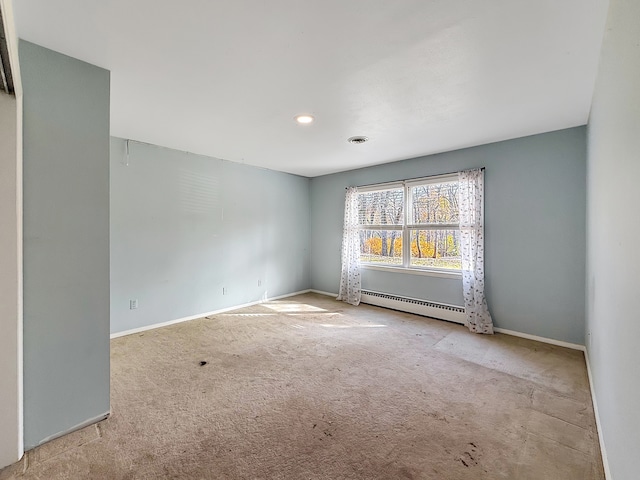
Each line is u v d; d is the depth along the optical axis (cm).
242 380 254
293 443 180
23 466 160
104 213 200
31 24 156
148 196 382
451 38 169
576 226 316
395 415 207
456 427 194
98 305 198
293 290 582
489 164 373
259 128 316
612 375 150
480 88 227
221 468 160
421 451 173
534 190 341
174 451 173
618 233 140
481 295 373
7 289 158
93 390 196
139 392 235
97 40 171
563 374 263
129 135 344
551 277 332
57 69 181
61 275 183
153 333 369
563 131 321
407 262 461
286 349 320
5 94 153
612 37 142
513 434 187
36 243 174
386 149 398
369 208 511
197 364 284
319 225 598
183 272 419
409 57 187
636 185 107
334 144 375
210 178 446
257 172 514
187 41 172
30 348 173
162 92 234
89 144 193
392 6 144
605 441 163
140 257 377
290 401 223
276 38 169
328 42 172
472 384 248
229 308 476
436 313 427
